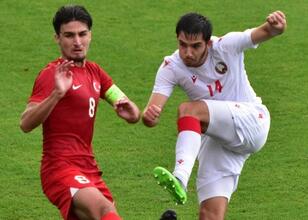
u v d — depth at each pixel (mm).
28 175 29531
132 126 33625
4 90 36375
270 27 21562
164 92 22156
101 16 43969
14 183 28938
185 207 27688
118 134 32938
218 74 22047
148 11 44688
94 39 41531
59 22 20250
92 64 21141
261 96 36031
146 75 38062
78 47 20234
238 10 44750
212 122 21797
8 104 35188
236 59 22031
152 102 22047
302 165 30359
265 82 37406
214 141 23125
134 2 45750
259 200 28062
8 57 39469
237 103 22188
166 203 27844
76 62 20547
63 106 20172
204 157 23250
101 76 21188
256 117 22312
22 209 27203
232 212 27203
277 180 29391
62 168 20062
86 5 45156
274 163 30609
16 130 33031
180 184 20594
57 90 19156
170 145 32094
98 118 34250
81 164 20344
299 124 33531
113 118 34281
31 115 19453
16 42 41000
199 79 22125
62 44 20344
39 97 19953
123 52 40312
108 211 19281
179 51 21703
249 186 29047
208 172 23188
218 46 21859
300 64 39188
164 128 33531
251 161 30828
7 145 31812
